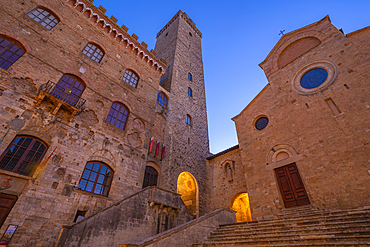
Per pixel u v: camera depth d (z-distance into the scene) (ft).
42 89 40.83
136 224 36.78
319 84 54.08
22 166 35.06
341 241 21.03
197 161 79.15
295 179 49.01
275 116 60.59
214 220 38.55
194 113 92.07
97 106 50.80
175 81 89.76
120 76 61.16
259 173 56.75
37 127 38.63
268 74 69.05
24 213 32.04
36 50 43.91
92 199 40.91
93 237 30.04
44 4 49.83
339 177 42.11
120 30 66.95
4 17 41.37
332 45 55.47
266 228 30.91
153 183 59.16
